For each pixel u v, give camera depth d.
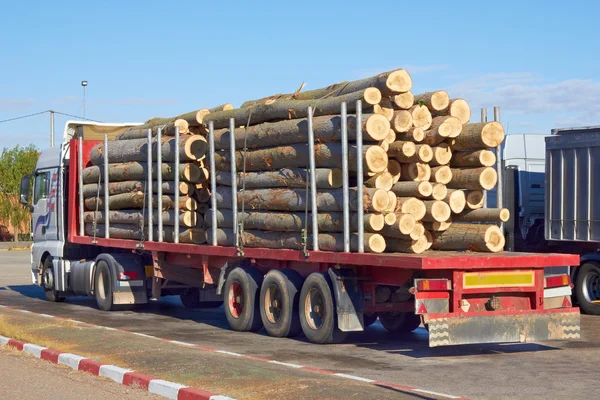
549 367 10.49
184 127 15.22
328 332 12.12
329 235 11.90
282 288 12.95
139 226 16.55
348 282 11.92
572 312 11.42
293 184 12.57
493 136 11.53
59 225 19.38
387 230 11.30
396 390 8.55
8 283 25.83
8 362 10.86
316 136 11.85
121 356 10.48
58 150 19.64
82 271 18.47
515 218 18.48
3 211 51.38
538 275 11.32
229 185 14.11
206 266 14.86
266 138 12.94
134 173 16.56
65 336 12.30
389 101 11.53
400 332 13.84
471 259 10.74
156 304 19.38
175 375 9.18
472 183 11.65
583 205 16.30
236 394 8.17
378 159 11.12
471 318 10.81
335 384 8.45
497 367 10.48
